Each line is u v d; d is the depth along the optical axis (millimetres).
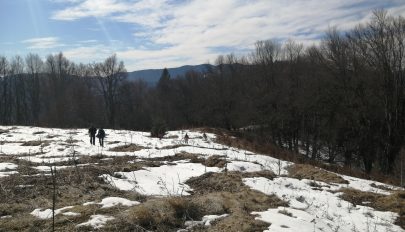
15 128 36125
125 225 7621
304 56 57562
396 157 35406
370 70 40719
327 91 42500
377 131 39812
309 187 14312
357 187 15000
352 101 40344
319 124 44406
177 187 12430
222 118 62406
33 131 33438
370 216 11258
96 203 8992
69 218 7918
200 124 67875
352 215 11141
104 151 21609
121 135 31328
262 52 59969
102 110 78062
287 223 8531
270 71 58062
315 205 11609
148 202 8836
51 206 8773
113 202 9086
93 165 15062
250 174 14727
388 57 39344
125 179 12672
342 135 41219
